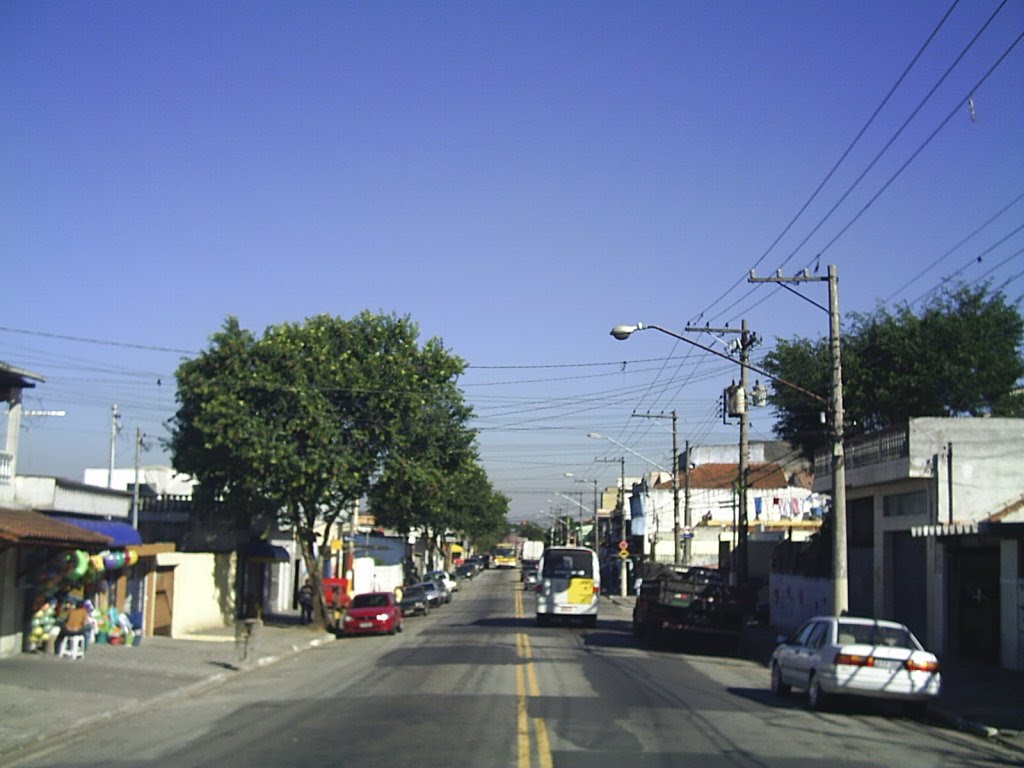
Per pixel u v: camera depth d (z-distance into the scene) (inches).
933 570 1050.7
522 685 768.3
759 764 463.5
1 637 883.4
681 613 1160.2
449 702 673.0
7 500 976.3
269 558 1715.1
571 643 1220.5
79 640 944.3
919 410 1379.2
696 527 2640.3
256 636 1037.8
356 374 1466.5
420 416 1502.2
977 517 1021.2
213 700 737.6
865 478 1200.2
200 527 1617.9
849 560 1354.6
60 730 581.9
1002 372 1348.4
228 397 1411.2
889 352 1409.9
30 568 918.4
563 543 5831.7
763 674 940.6
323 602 1545.3
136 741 545.3
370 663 1000.9
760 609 1791.3
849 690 651.5
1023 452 1037.2
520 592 3117.6
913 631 1125.1
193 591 1454.2
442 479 1519.4
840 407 947.3
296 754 482.9
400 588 2171.5
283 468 1419.8
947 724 657.0
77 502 1194.6
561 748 494.3
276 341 1459.2
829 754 500.4
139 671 874.1
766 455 2928.2
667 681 828.0
